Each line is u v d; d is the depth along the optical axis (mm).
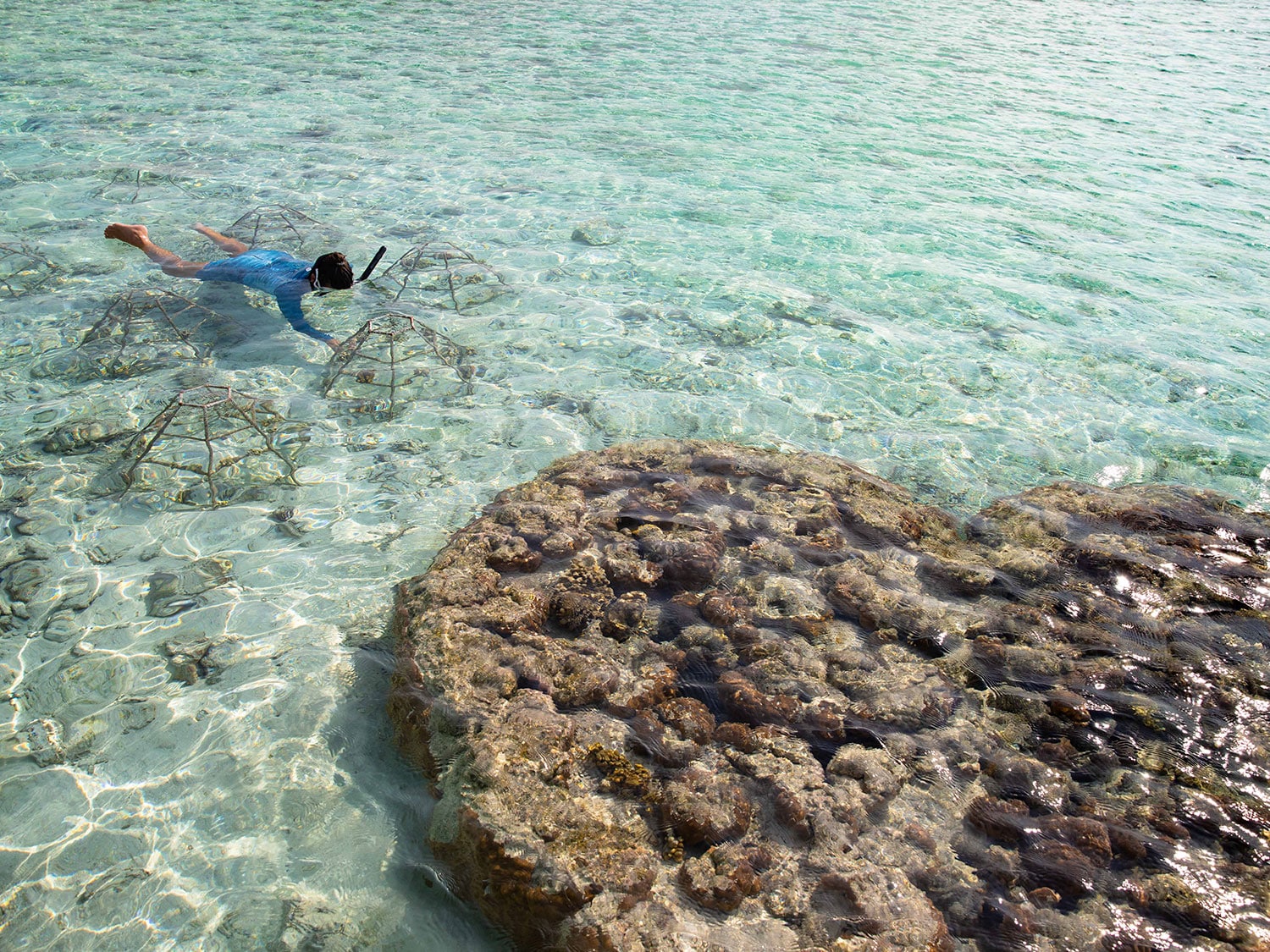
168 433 5816
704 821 3193
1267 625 4344
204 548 4910
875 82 16109
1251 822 3340
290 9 19266
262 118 12203
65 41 15375
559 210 9844
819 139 12758
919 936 2869
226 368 6617
